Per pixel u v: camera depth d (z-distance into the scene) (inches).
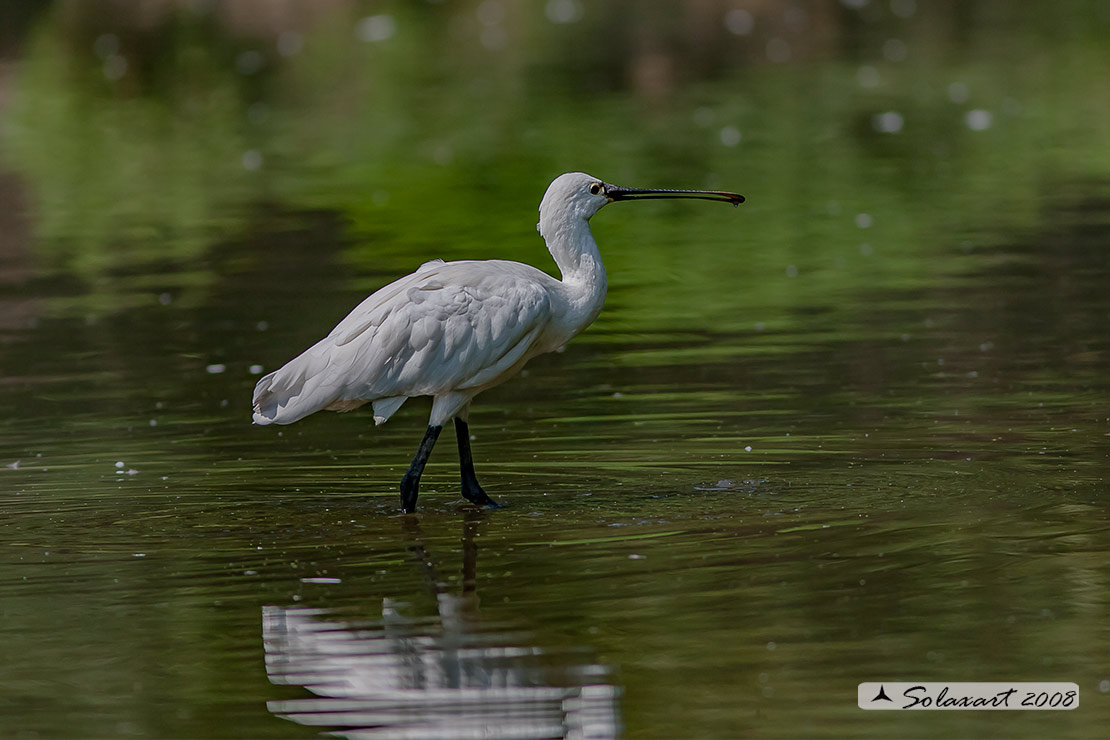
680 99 1298.0
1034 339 629.0
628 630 334.3
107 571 388.2
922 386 565.0
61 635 343.9
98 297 776.3
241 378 621.6
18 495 464.4
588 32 1636.3
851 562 373.1
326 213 956.6
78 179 1096.2
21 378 633.6
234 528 425.1
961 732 284.2
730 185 989.2
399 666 319.9
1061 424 503.8
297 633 340.5
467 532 413.4
